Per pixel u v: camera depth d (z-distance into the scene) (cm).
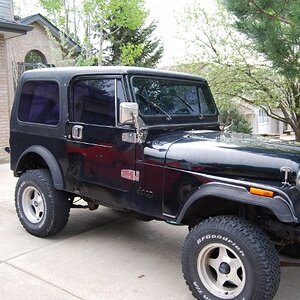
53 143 421
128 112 327
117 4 1880
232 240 281
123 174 359
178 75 411
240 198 282
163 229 486
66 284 339
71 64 1609
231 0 458
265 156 292
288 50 456
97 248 420
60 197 430
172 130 379
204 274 302
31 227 445
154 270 371
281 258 385
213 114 447
